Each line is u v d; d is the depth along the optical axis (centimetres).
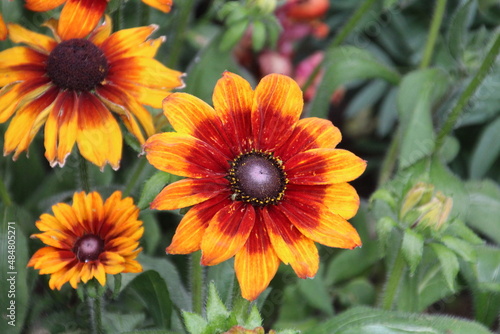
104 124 57
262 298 62
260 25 67
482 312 67
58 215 56
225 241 51
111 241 56
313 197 53
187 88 70
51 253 56
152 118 60
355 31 84
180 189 52
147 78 59
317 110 73
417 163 67
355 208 53
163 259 67
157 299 63
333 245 52
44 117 57
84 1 59
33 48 59
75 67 57
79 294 56
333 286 75
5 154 57
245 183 53
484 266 67
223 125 53
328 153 54
